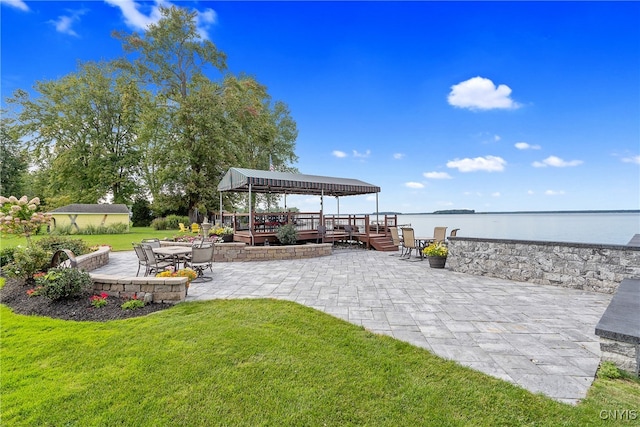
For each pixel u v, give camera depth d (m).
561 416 2.17
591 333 3.71
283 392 2.50
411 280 6.82
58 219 20.73
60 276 4.79
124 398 2.42
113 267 8.52
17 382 2.63
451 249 8.02
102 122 25.88
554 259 6.29
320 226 13.02
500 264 7.06
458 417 2.20
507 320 4.19
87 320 4.12
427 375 2.74
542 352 3.20
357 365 2.92
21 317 4.19
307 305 4.91
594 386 2.54
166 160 22.83
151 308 4.64
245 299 5.15
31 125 23.61
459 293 5.68
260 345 3.31
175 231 22.83
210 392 2.49
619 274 5.50
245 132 25.61
